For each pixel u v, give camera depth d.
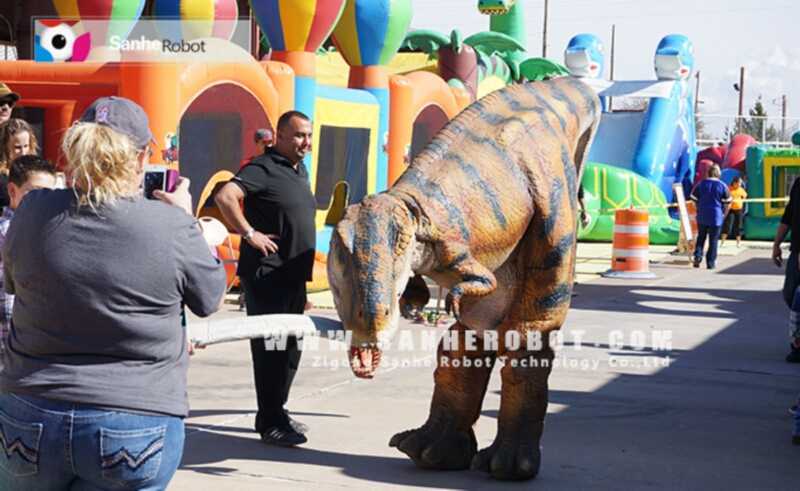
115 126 3.48
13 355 3.43
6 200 5.38
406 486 5.86
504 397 6.02
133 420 3.31
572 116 6.14
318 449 6.59
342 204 6.57
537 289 5.74
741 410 7.97
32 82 11.79
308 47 14.05
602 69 28.00
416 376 8.90
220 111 12.55
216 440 6.77
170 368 3.45
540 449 6.68
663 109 27.06
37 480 3.37
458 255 5.11
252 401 7.95
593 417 7.64
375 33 15.81
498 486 5.89
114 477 3.31
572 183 5.83
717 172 19.47
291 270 6.54
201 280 3.48
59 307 3.33
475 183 5.27
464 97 19.61
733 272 18.77
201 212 12.70
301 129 6.61
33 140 5.62
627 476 6.14
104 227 3.35
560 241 5.66
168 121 11.48
